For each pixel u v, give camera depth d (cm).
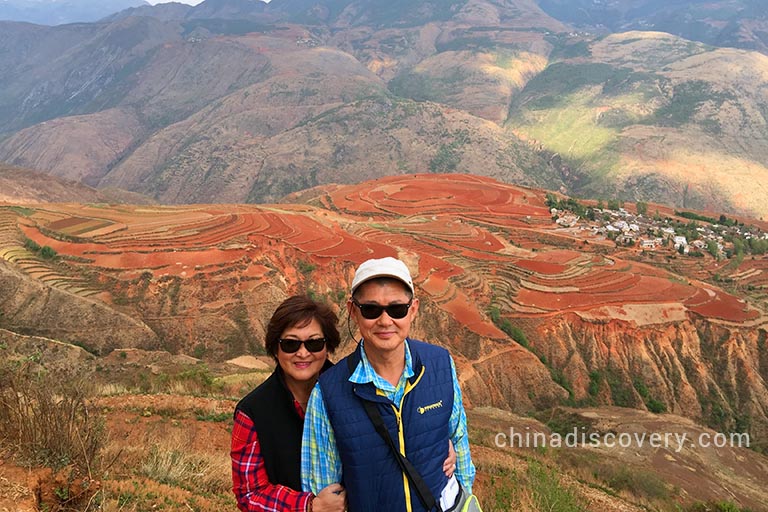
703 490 2684
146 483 627
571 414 4194
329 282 7719
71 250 7181
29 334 5647
